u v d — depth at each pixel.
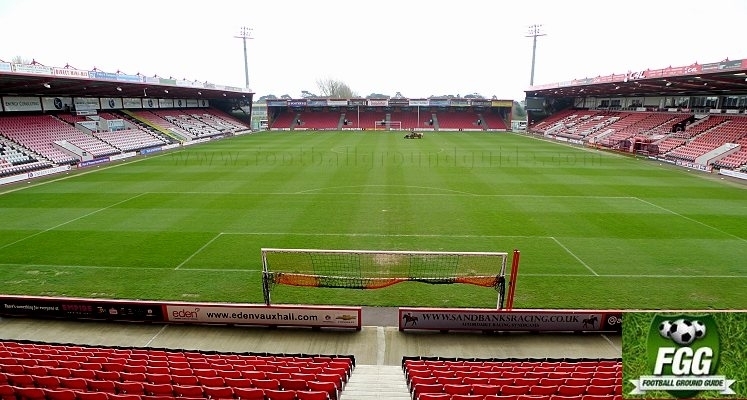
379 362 9.80
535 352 10.22
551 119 74.94
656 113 52.47
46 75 30.08
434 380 7.74
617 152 43.84
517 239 17.03
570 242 16.67
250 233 17.73
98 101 50.34
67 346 9.72
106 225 18.66
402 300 12.50
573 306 12.04
